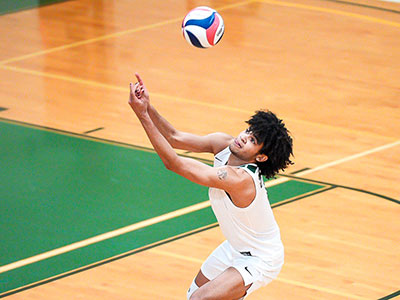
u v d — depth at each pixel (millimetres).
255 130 12781
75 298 15766
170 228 18734
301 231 18703
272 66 30719
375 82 29312
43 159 22453
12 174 21469
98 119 25531
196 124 25172
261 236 13320
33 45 32656
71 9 37812
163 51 32281
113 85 28562
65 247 17797
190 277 16703
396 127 25453
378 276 16875
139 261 17250
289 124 25375
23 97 27250
